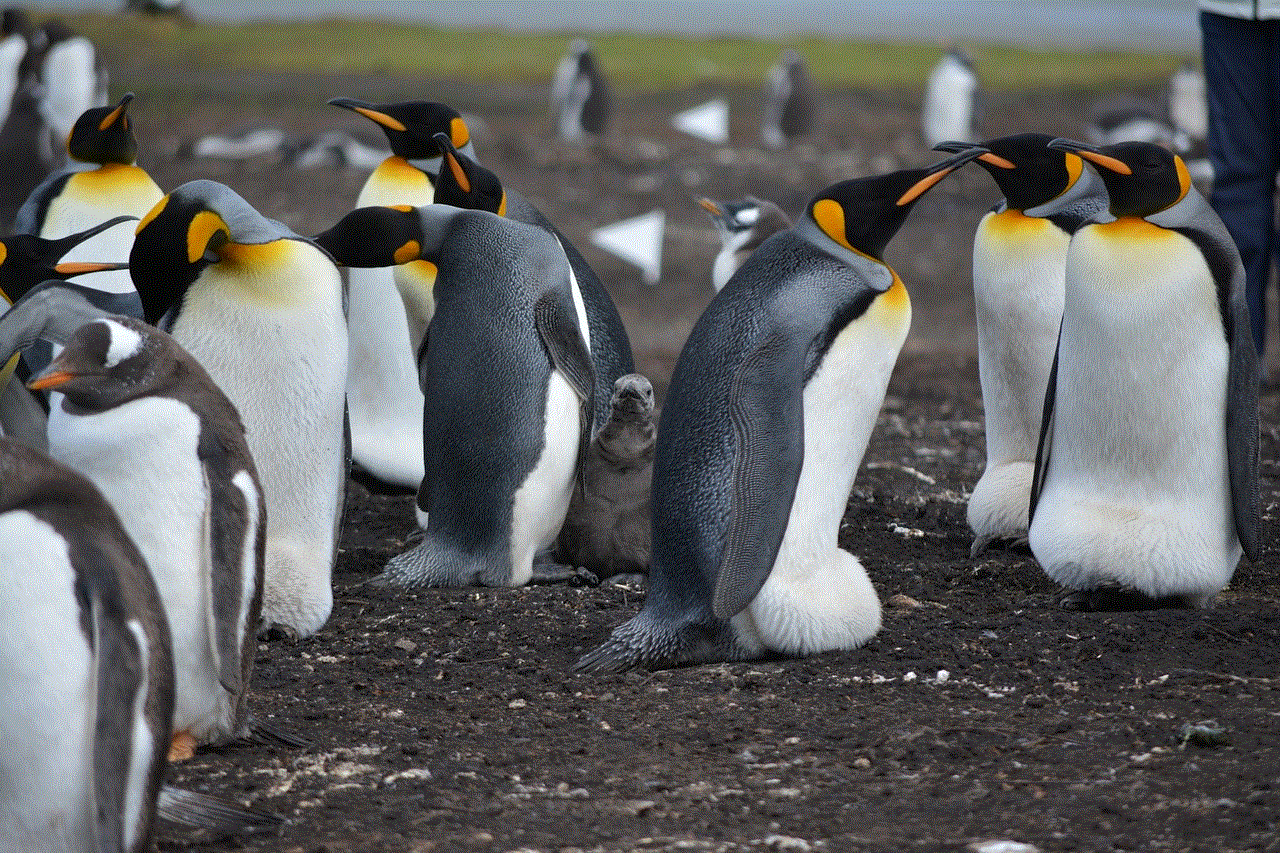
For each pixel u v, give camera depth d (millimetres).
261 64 51469
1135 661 9109
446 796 7320
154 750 6020
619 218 31625
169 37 57062
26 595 5832
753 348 8914
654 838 6773
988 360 11914
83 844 6152
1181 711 8156
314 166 34875
